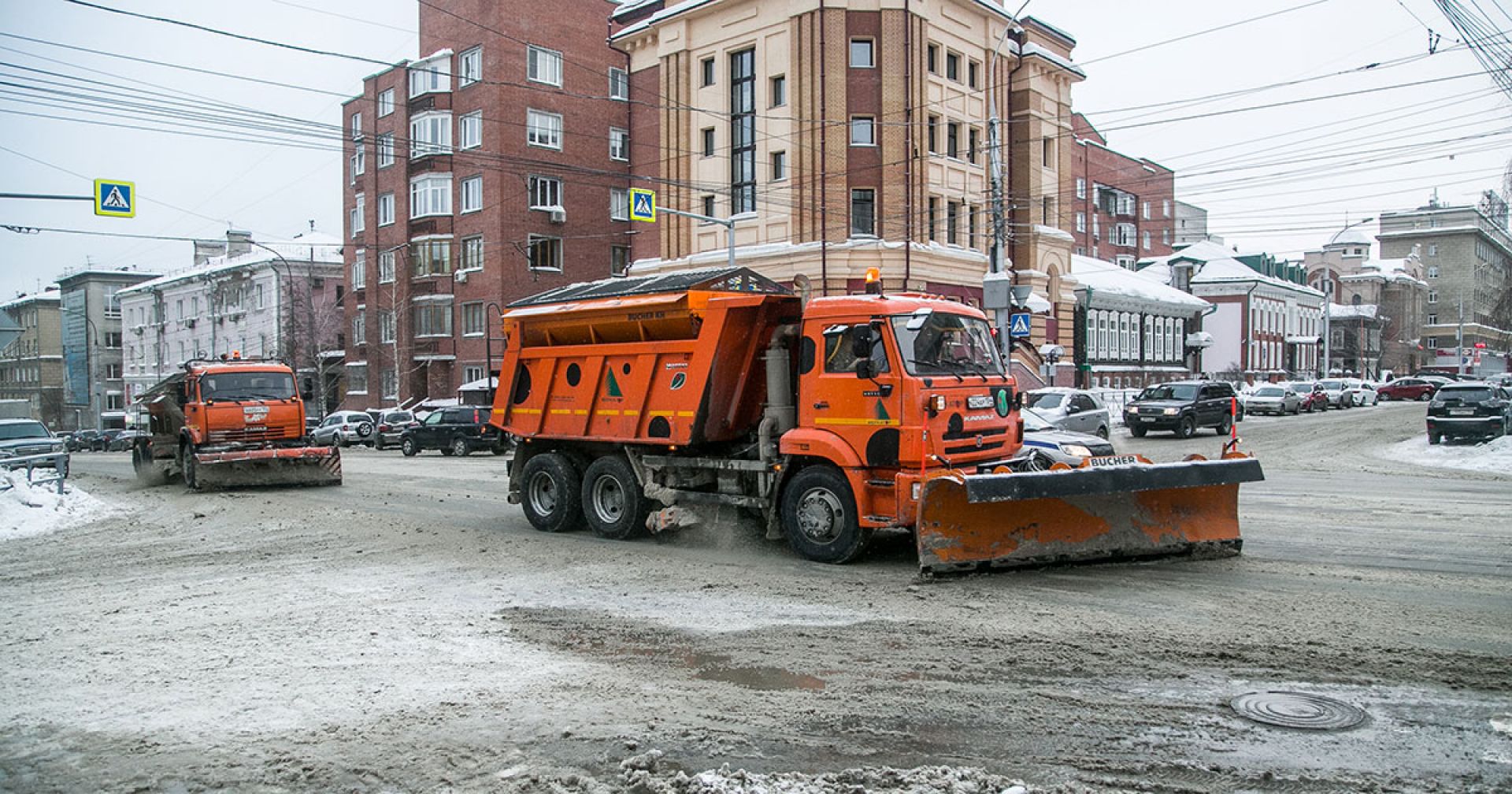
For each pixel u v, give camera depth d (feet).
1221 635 22.22
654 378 37.99
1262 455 81.05
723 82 122.83
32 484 56.49
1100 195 232.94
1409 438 94.17
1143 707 17.70
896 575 30.40
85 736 17.76
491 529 43.52
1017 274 138.00
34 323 296.71
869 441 31.37
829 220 112.78
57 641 24.93
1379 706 17.42
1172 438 101.91
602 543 39.17
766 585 29.45
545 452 43.57
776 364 35.17
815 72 112.68
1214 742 15.99
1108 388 159.53
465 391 140.46
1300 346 250.78
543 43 152.46
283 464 66.03
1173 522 31.58
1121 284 176.14
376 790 15.03
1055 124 143.33
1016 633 22.94
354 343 177.88
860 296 32.45
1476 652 20.44
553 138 153.69
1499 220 114.01
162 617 27.43
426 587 30.71
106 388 270.67
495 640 23.76
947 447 31.30
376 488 64.80
